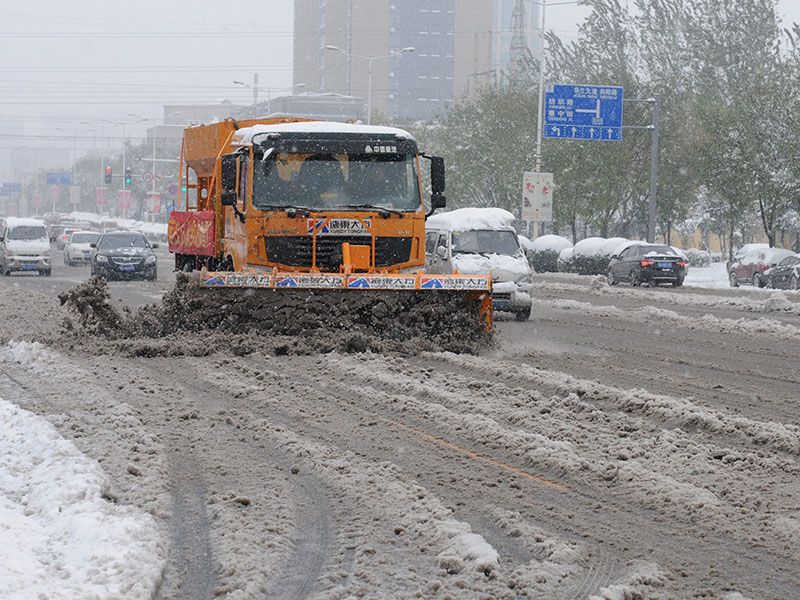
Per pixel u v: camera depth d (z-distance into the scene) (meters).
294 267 20.33
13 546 8.12
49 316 26.34
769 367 19.36
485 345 20.22
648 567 7.97
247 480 10.46
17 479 10.35
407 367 17.66
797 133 52.00
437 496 9.97
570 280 51.78
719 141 54.75
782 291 43.25
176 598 7.42
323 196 20.45
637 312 31.03
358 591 7.44
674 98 64.75
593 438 12.30
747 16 68.81
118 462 10.97
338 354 18.81
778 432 12.61
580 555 8.20
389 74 185.38
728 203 59.44
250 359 18.55
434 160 20.88
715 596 7.44
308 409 14.12
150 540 8.29
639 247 48.16
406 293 19.94
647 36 72.62
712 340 23.98
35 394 15.05
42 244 48.69
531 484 10.38
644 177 62.59
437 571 7.87
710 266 63.91
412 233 20.66
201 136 25.67
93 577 7.40
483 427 12.73
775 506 9.66
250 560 8.09
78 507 9.09
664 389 16.41
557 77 75.44
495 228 28.47
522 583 7.61
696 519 9.25
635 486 10.24
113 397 14.75
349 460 11.23
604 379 17.44
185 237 26.47
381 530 8.87
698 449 11.80
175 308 20.03
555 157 62.75
